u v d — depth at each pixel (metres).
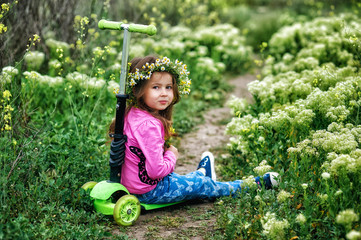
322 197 2.30
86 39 4.98
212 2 9.31
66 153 3.01
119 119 2.53
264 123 3.17
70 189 2.78
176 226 2.58
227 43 7.58
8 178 2.61
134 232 2.51
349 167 2.25
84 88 4.00
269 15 12.11
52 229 2.34
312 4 10.50
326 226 2.34
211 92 6.30
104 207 2.60
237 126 3.41
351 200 2.28
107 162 3.29
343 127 2.83
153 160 2.55
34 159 2.86
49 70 4.88
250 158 3.46
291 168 2.75
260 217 2.42
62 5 5.15
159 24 7.19
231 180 3.34
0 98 2.95
